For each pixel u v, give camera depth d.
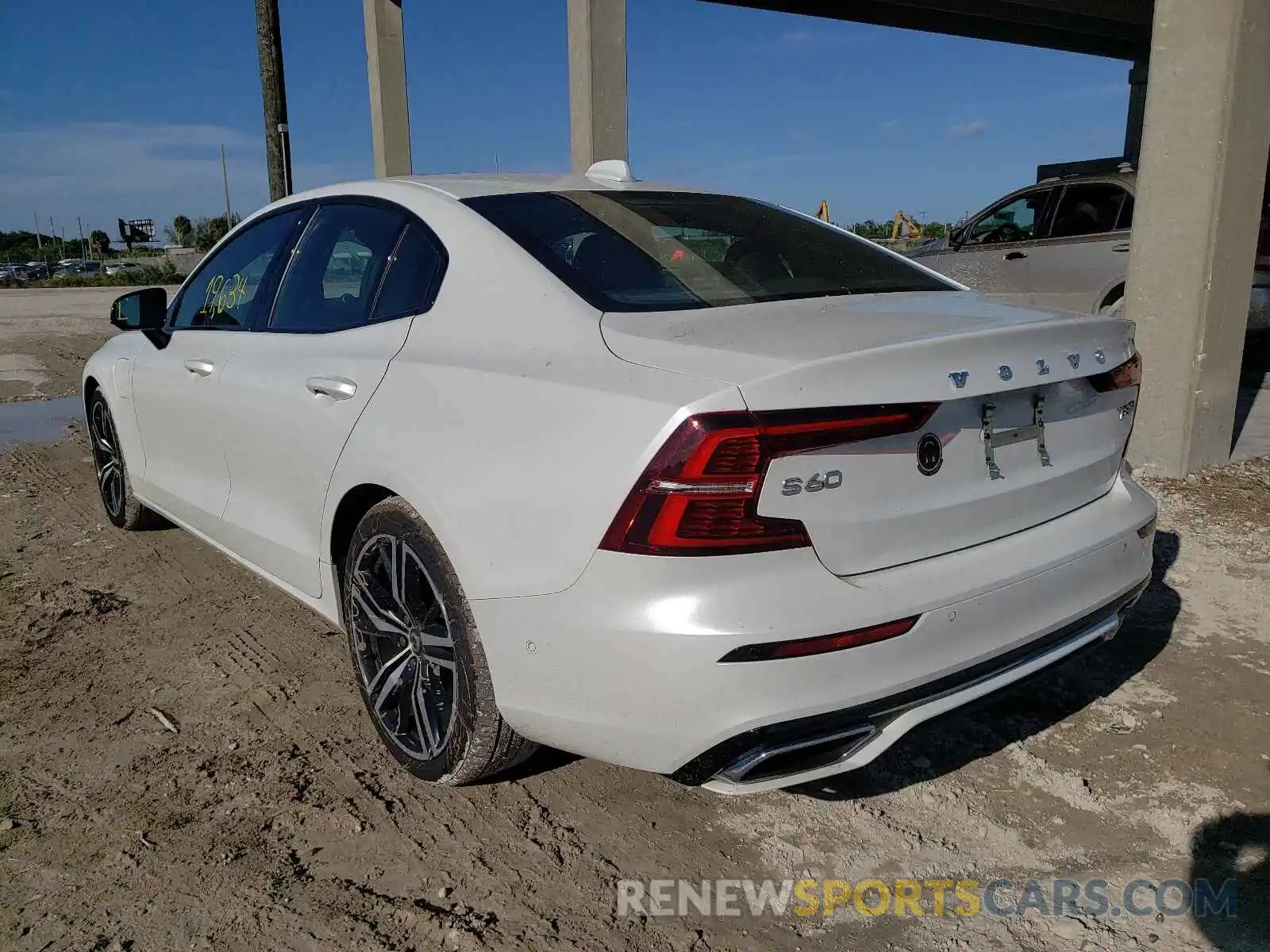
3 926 2.18
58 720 3.08
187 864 2.39
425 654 2.58
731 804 2.66
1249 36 4.85
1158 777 2.75
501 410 2.27
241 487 3.44
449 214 2.81
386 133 11.79
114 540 4.80
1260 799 2.64
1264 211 7.80
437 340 2.61
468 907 2.25
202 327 3.88
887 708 2.04
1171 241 5.23
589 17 8.92
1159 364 5.40
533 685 2.18
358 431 2.70
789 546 1.95
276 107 12.76
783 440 1.91
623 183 3.23
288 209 3.60
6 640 3.67
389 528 2.59
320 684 3.33
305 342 3.11
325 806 2.63
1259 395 7.82
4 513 5.29
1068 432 2.47
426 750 2.60
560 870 2.38
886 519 2.07
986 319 2.41
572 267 2.53
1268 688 3.24
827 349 2.04
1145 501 2.71
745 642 1.89
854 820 2.58
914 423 2.05
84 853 2.43
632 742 2.04
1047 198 8.45
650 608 1.95
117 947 2.11
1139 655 3.49
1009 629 2.23
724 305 2.47
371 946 2.12
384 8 11.52
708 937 2.15
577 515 2.05
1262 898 2.26
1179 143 5.11
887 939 2.15
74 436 7.34
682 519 1.91
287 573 3.19
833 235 3.23
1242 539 4.54
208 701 3.21
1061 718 3.08
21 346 12.90
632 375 2.09
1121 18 13.63
